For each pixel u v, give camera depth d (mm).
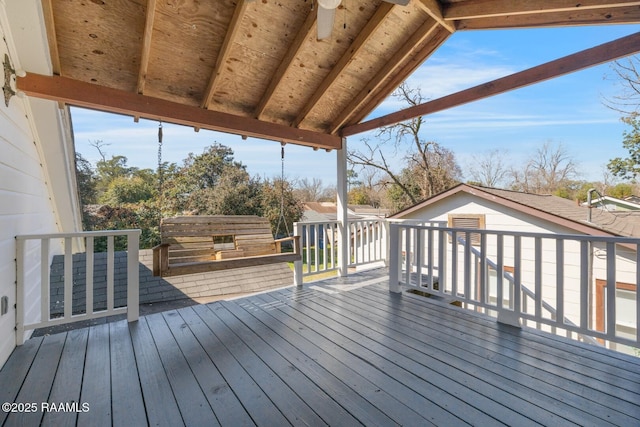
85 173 14133
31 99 3398
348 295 3949
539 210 6043
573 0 2428
